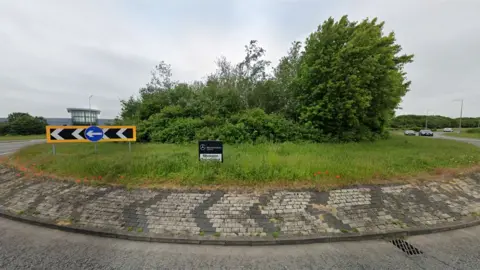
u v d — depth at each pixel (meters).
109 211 3.67
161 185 4.23
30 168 5.32
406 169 5.18
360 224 3.45
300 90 12.02
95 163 4.94
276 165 4.86
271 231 3.24
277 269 2.53
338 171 4.64
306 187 4.19
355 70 9.95
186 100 13.11
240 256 2.78
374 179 4.60
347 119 10.75
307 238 3.11
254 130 10.12
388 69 11.73
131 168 4.63
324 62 10.62
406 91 15.84
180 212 3.60
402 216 3.70
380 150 8.02
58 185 4.46
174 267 2.54
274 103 12.89
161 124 11.23
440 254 2.86
